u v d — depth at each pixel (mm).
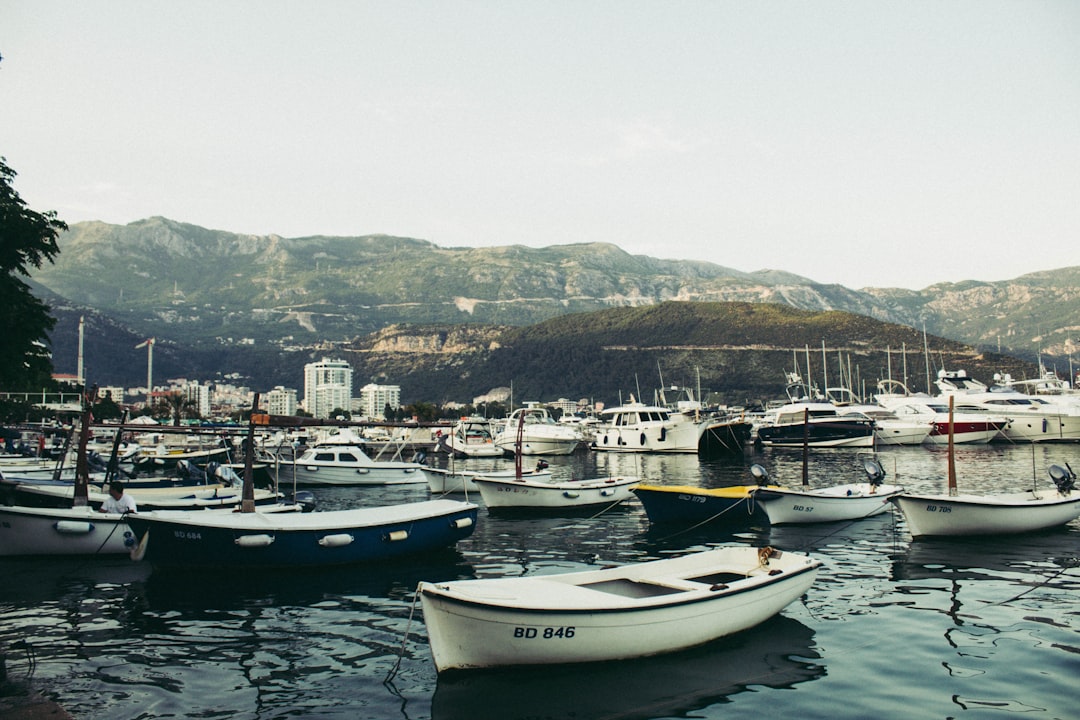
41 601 18453
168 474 51594
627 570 16578
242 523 20969
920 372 183125
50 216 28844
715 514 29312
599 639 13688
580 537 27781
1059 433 76062
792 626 16250
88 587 19750
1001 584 19641
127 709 12164
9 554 22484
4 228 26391
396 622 16812
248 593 19281
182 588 19797
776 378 197000
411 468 52156
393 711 12141
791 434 79125
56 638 15680
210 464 34594
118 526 23047
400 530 23031
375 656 14594
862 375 187250
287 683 13266
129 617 17172
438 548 24359
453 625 13016
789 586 16531
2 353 27891
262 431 58875
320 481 50188
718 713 12070
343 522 22281
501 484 33781
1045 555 22906
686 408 95375
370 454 78812
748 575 17141
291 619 17016
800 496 28047
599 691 12891
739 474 54125
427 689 12984
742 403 188250
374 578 20953
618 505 35906
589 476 54750
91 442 63438
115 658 14523
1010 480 45000
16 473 40781
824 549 24312
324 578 20875
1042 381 93750
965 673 13594
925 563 22031
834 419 77062
